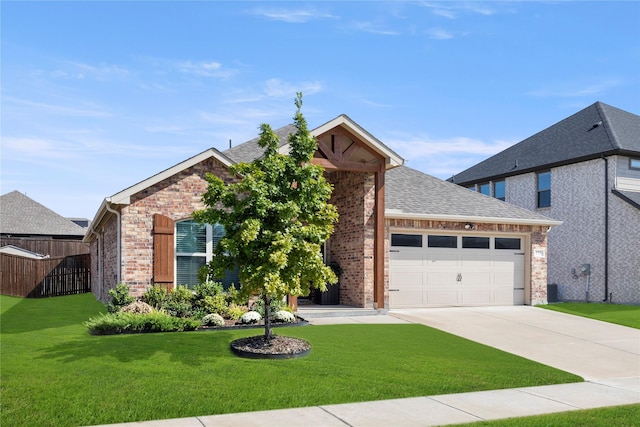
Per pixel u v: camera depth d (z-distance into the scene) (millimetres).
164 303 13125
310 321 13664
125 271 13406
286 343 9914
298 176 10039
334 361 9148
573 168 22719
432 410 6902
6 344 9891
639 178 21562
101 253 19391
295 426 6152
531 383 8547
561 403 7473
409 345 10773
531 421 6445
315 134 14656
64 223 38250
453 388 8000
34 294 21438
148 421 6188
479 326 13781
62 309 16656
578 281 22281
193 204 14086
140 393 7051
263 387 7574
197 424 6121
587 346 11828
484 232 17938
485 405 7227
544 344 11875
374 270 15570
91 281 24891
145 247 13594
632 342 12422
